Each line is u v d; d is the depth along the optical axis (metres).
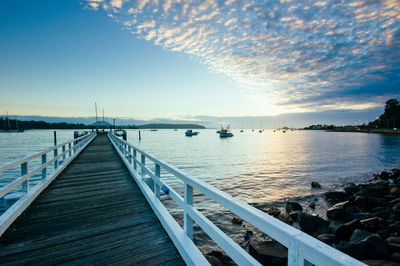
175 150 39.41
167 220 3.27
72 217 3.76
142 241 2.96
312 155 32.53
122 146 10.95
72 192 5.25
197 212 2.37
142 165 5.36
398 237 6.21
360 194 11.36
